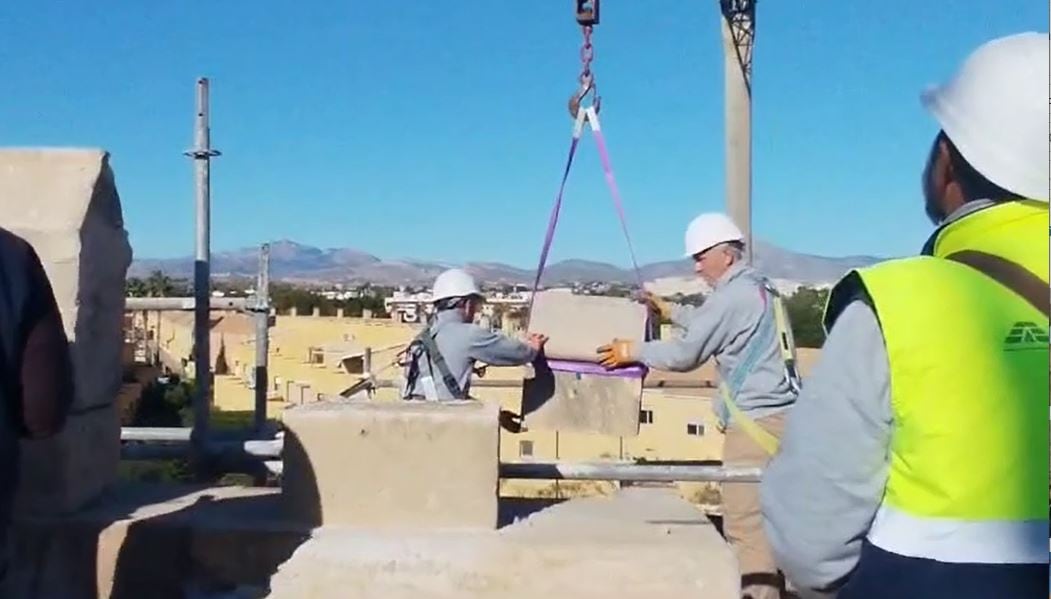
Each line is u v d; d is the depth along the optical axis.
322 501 4.68
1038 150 2.21
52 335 3.52
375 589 4.14
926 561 2.13
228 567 4.60
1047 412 2.12
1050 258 2.21
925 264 2.22
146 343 24.12
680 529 4.73
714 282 5.58
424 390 5.56
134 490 5.24
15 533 4.62
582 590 4.18
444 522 4.64
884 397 2.19
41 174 4.83
